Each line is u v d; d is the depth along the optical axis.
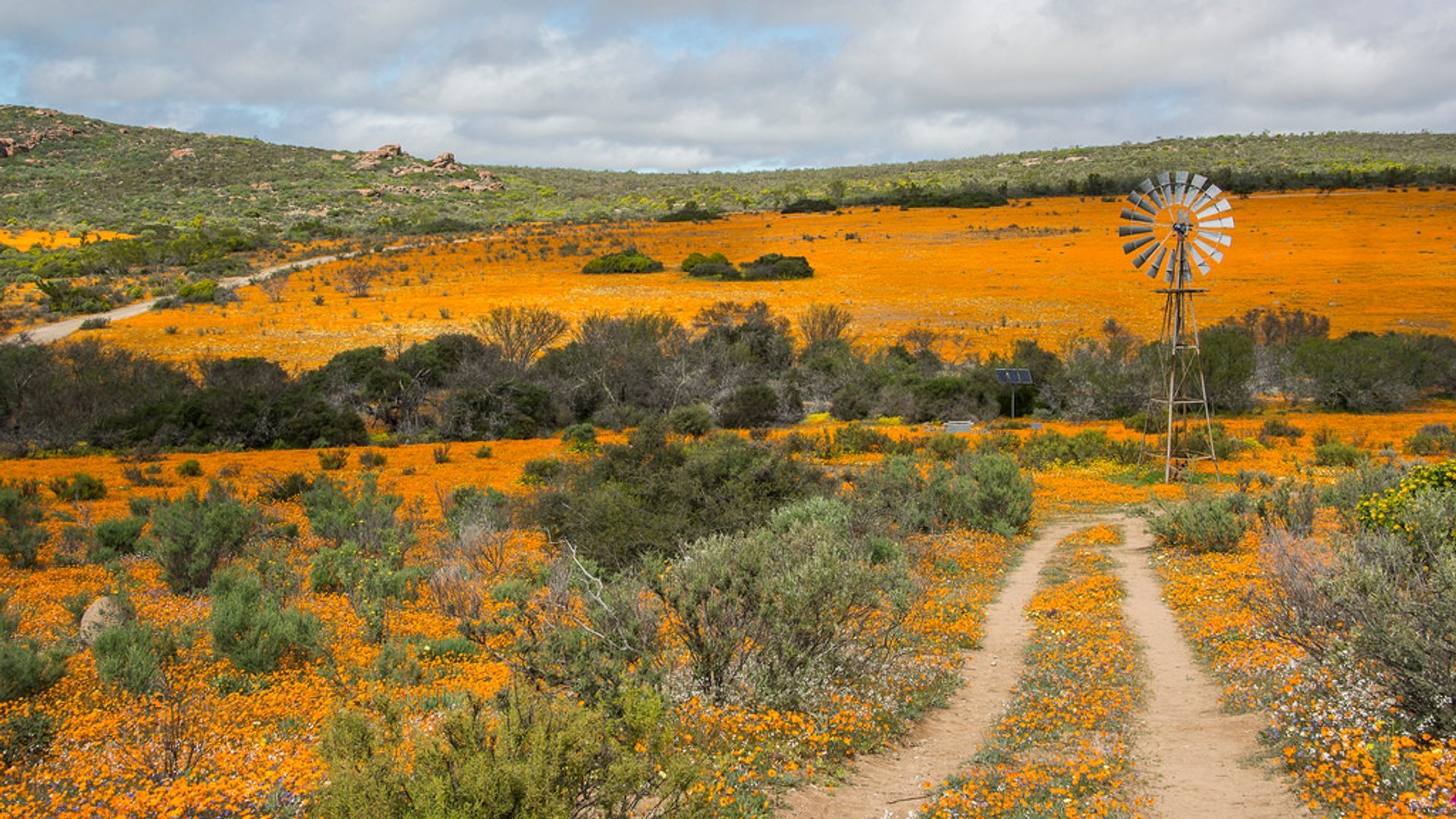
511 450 35.03
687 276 83.69
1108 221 112.00
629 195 168.25
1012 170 176.38
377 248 97.75
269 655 9.02
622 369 43.94
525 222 130.88
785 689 7.39
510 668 7.42
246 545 16.08
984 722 7.50
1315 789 5.16
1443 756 4.91
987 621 11.45
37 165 162.88
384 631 10.74
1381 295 66.19
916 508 18.22
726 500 15.48
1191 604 11.28
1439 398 42.66
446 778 4.09
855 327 62.22
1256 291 69.81
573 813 4.38
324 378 42.38
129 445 35.56
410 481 27.20
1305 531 14.62
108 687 8.16
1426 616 6.01
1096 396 41.62
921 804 5.60
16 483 26.00
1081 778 5.79
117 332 59.25
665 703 6.19
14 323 62.03
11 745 6.77
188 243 92.94
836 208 130.75
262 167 172.12
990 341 57.19
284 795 5.42
